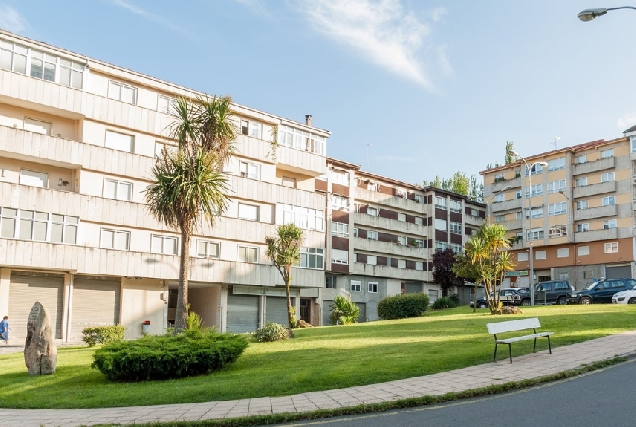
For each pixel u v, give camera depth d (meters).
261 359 17.05
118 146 35.97
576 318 23.25
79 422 10.40
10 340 30.55
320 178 56.59
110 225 35.06
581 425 8.55
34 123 33.56
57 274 33.00
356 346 18.47
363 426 9.24
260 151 42.97
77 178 34.25
